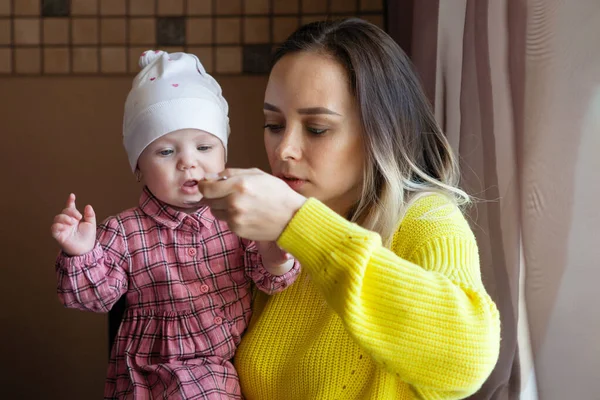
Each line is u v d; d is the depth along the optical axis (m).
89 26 2.15
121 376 1.15
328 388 1.03
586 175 1.13
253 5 2.13
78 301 1.09
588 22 1.13
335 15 2.12
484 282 1.27
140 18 2.14
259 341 1.12
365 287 0.84
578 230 1.13
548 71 1.17
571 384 1.13
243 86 2.15
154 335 1.14
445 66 1.47
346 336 1.03
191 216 1.16
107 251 1.14
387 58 1.07
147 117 1.15
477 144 1.31
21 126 2.17
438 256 0.94
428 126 1.17
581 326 1.12
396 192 1.04
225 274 1.17
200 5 2.14
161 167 1.14
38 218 2.19
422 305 0.82
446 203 1.06
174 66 1.21
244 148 2.16
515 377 1.21
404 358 0.83
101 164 2.18
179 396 1.07
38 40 2.15
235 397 1.11
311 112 1.01
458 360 0.82
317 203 0.85
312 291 1.10
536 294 1.17
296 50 1.04
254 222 0.83
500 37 1.25
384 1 2.11
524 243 1.18
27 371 2.22
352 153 1.04
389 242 1.02
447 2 1.47
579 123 1.14
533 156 1.18
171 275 1.14
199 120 1.15
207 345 1.13
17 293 2.21
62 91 2.16
